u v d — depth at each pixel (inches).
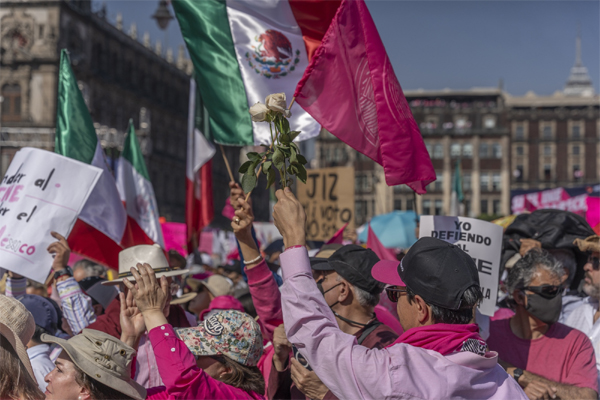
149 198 285.4
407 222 389.4
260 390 114.3
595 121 3380.9
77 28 1768.0
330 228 352.5
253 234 139.8
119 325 135.8
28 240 166.6
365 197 2746.1
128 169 283.0
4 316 90.7
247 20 181.3
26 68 1660.9
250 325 115.8
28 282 237.1
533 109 3442.4
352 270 125.2
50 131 1637.6
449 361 85.5
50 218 169.6
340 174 353.1
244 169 106.0
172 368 98.5
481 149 3011.8
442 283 87.9
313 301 90.1
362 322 126.2
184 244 580.4
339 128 141.9
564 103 3408.0
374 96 142.5
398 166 140.3
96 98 1843.0
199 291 243.1
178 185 2472.9
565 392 131.7
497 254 154.5
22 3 1670.8
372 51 143.4
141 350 134.2
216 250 797.2
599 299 162.2
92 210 206.2
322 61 141.7
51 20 1672.0
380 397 82.4
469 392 85.5
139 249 139.0
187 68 2652.6
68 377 98.9
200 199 366.3
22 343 91.9
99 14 1895.9
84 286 190.9
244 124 177.9
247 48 181.2
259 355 117.4
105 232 207.9
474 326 90.0
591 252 164.7
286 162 102.4
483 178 3009.4
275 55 180.2
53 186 172.1
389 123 141.2
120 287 139.7
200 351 112.0
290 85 179.9
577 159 3390.7
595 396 134.3
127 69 2068.2
